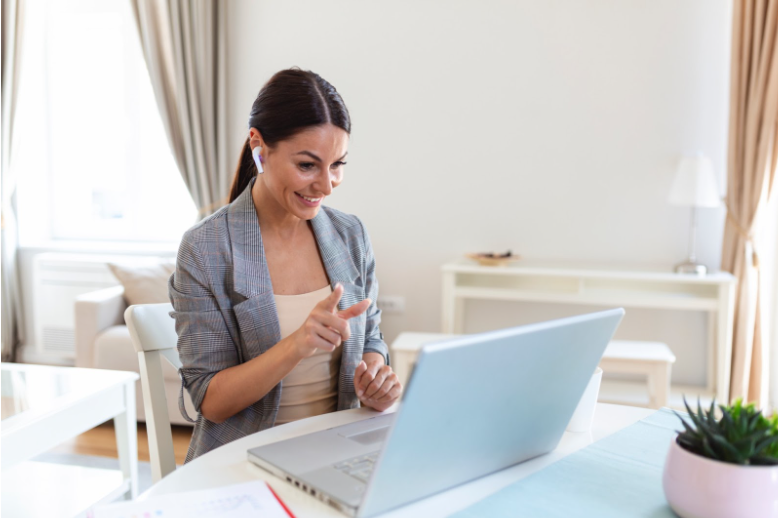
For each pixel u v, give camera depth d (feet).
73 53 13.93
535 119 11.41
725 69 10.59
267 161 3.98
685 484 2.56
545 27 11.25
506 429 2.92
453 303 10.71
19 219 13.93
